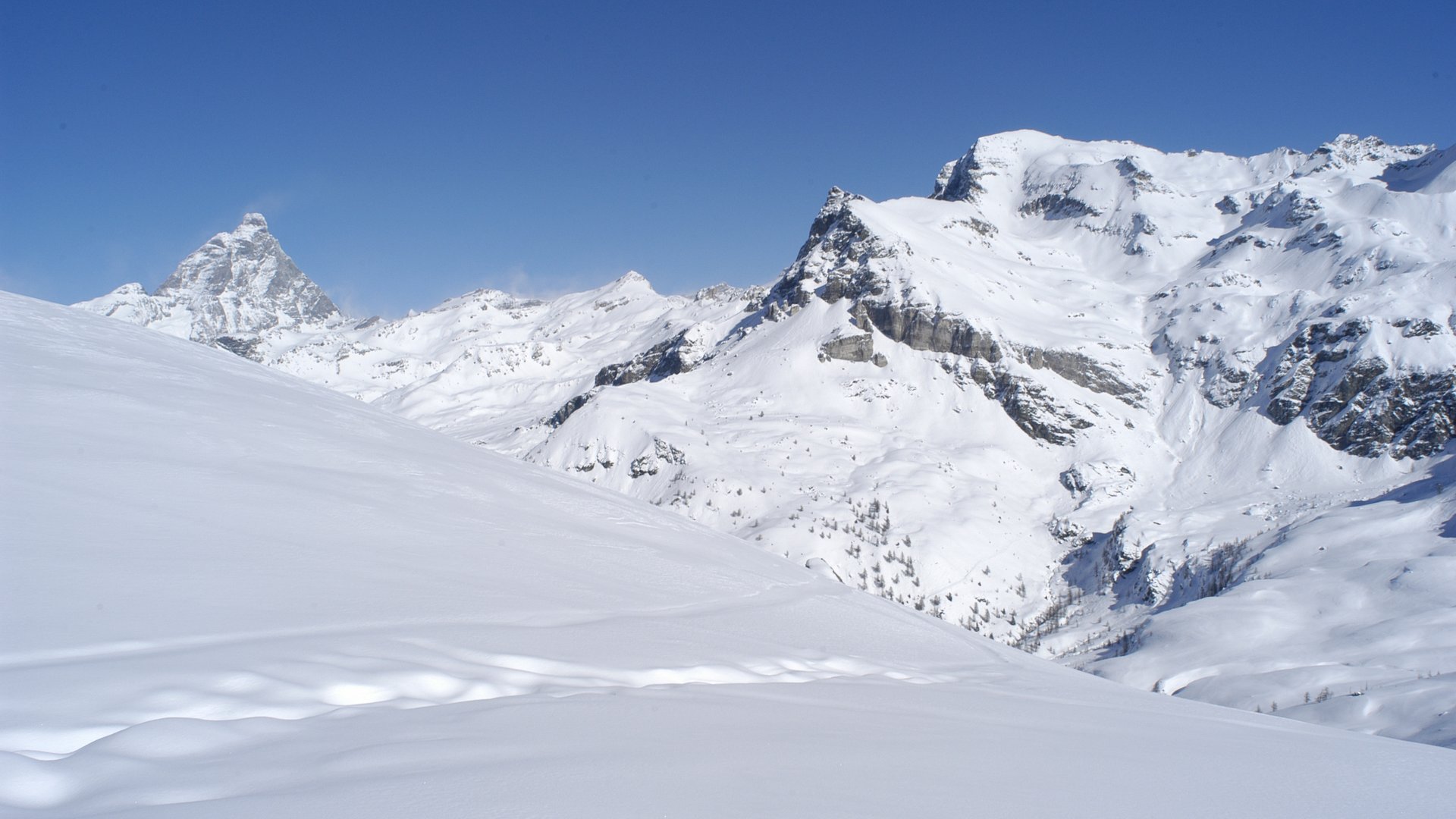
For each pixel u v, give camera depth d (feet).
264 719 31.27
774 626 74.38
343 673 37.55
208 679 34.14
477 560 67.46
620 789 26.58
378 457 91.20
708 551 105.81
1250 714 75.00
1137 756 40.06
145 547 49.62
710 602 77.36
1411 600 276.82
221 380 102.78
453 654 43.78
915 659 77.25
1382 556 324.39
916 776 31.50
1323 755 45.09
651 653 53.52
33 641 35.19
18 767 24.38
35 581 41.24
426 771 27.04
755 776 29.35
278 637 41.14
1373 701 177.78
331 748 28.99
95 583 42.68
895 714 46.37
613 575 77.10
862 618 90.99
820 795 27.58
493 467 112.06
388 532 67.05
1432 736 152.05
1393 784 37.65
